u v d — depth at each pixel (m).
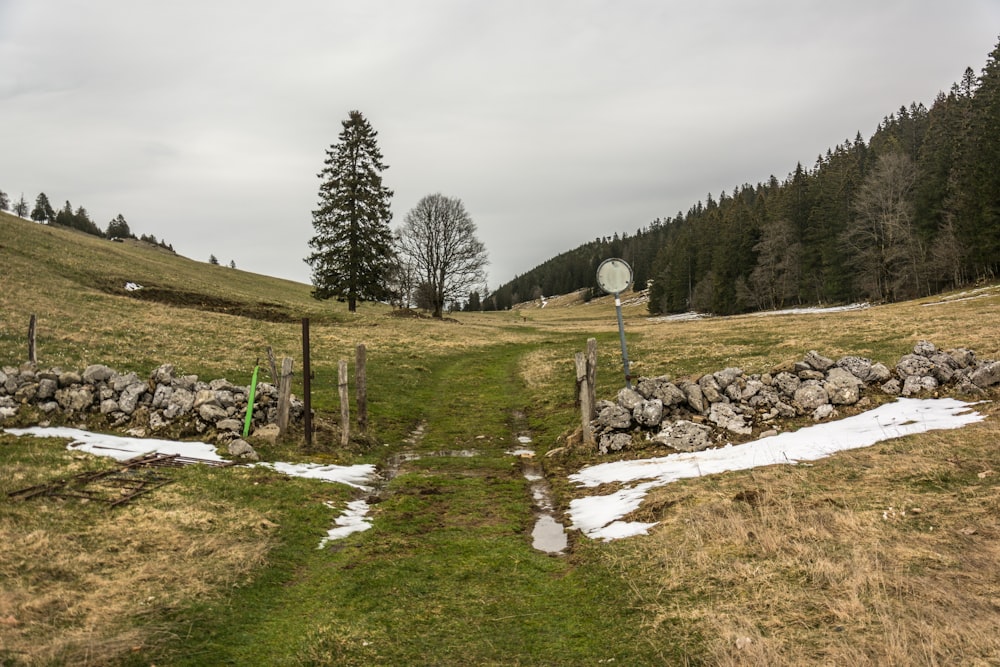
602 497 11.24
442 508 11.46
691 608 6.41
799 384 15.05
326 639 6.38
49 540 8.30
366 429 17.67
